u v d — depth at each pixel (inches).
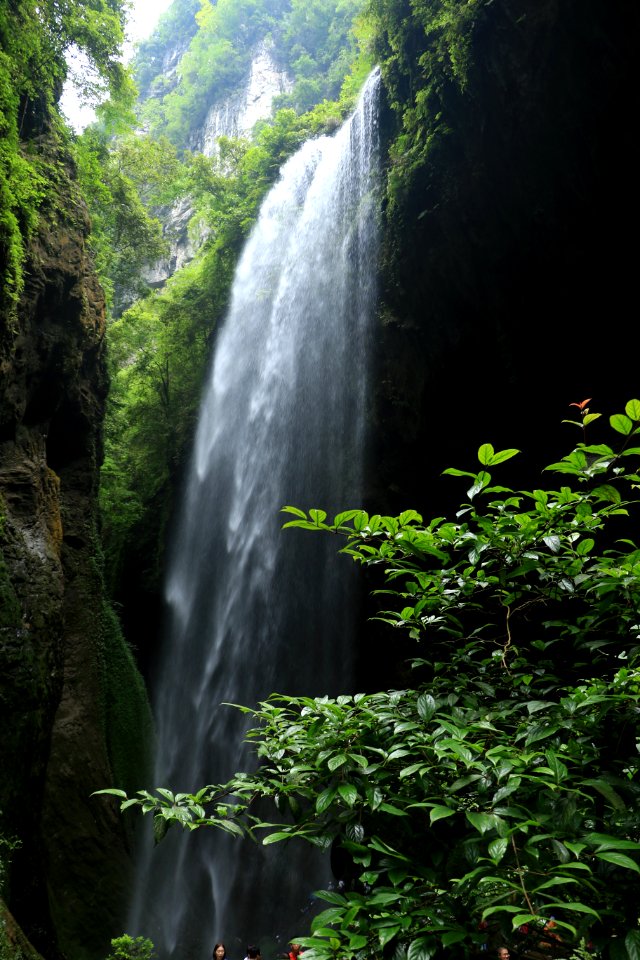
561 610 348.2
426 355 611.8
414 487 663.1
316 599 743.7
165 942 482.6
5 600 361.1
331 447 737.0
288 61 1763.0
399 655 662.5
